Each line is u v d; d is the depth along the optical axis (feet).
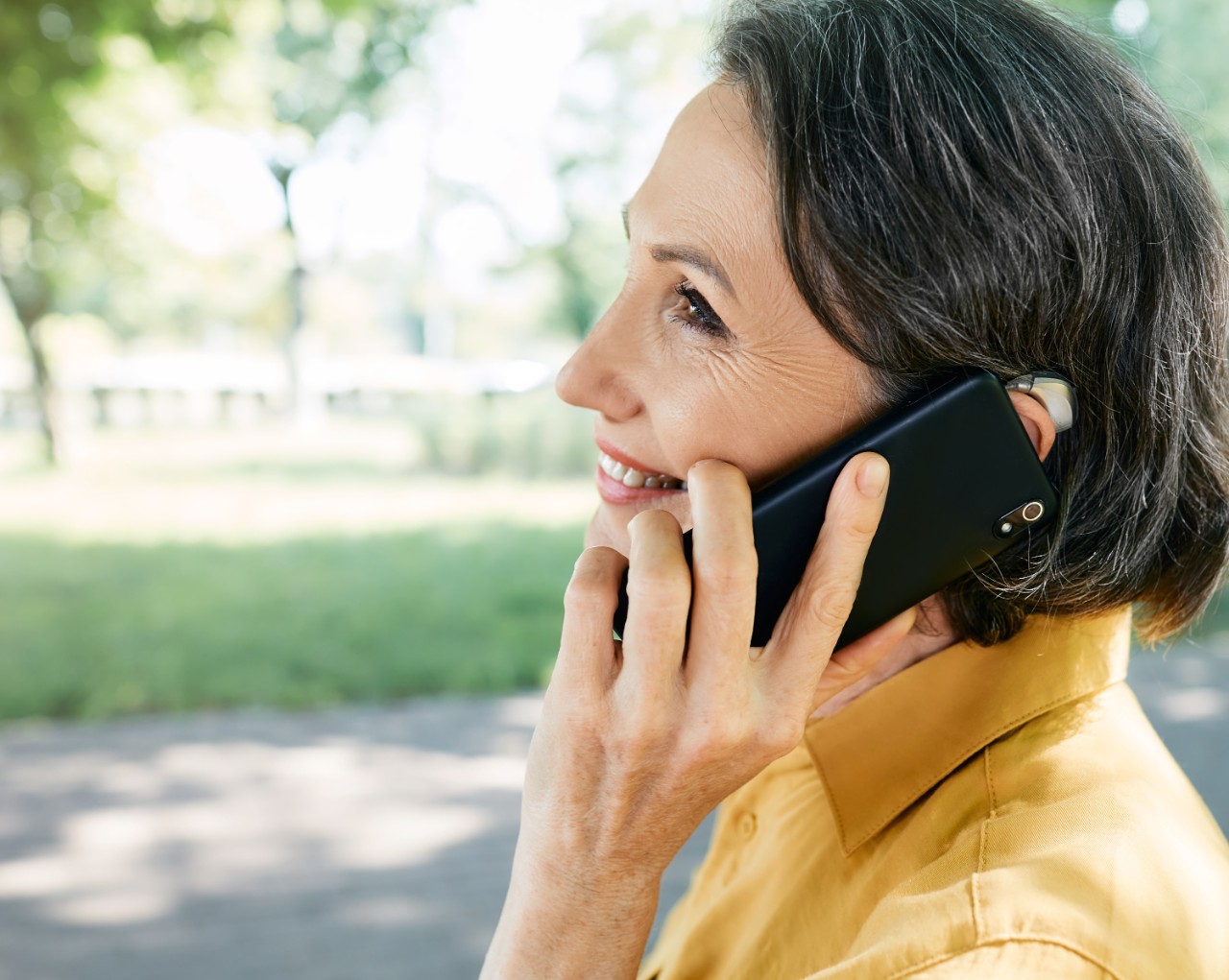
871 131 2.30
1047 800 2.20
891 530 2.43
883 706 2.56
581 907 2.28
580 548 32.40
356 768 15.19
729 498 2.19
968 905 1.88
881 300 2.32
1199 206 2.67
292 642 21.18
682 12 76.79
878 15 2.41
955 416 2.36
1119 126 2.49
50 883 11.75
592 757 2.22
